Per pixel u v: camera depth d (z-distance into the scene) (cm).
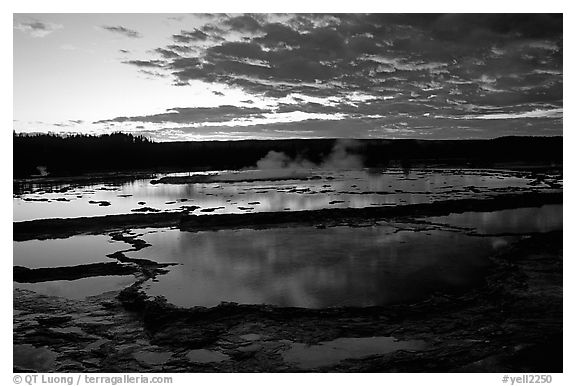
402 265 1413
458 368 795
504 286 1146
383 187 3766
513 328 927
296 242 1794
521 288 1130
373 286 1214
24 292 1263
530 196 2802
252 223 2212
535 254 1436
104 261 1578
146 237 1977
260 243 1794
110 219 2288
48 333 990
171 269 1430
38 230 2122
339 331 942
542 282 1173
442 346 874
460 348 862
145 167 6725
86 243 1884
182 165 7075
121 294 1205
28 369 841
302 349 880
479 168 5916
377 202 2825
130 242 1878
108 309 1123
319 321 986
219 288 1230
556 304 1027
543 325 934
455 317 994
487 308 1034
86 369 838
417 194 3219
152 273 1388
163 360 862
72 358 882
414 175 5091
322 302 1108
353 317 1002
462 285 1210
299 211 2341
